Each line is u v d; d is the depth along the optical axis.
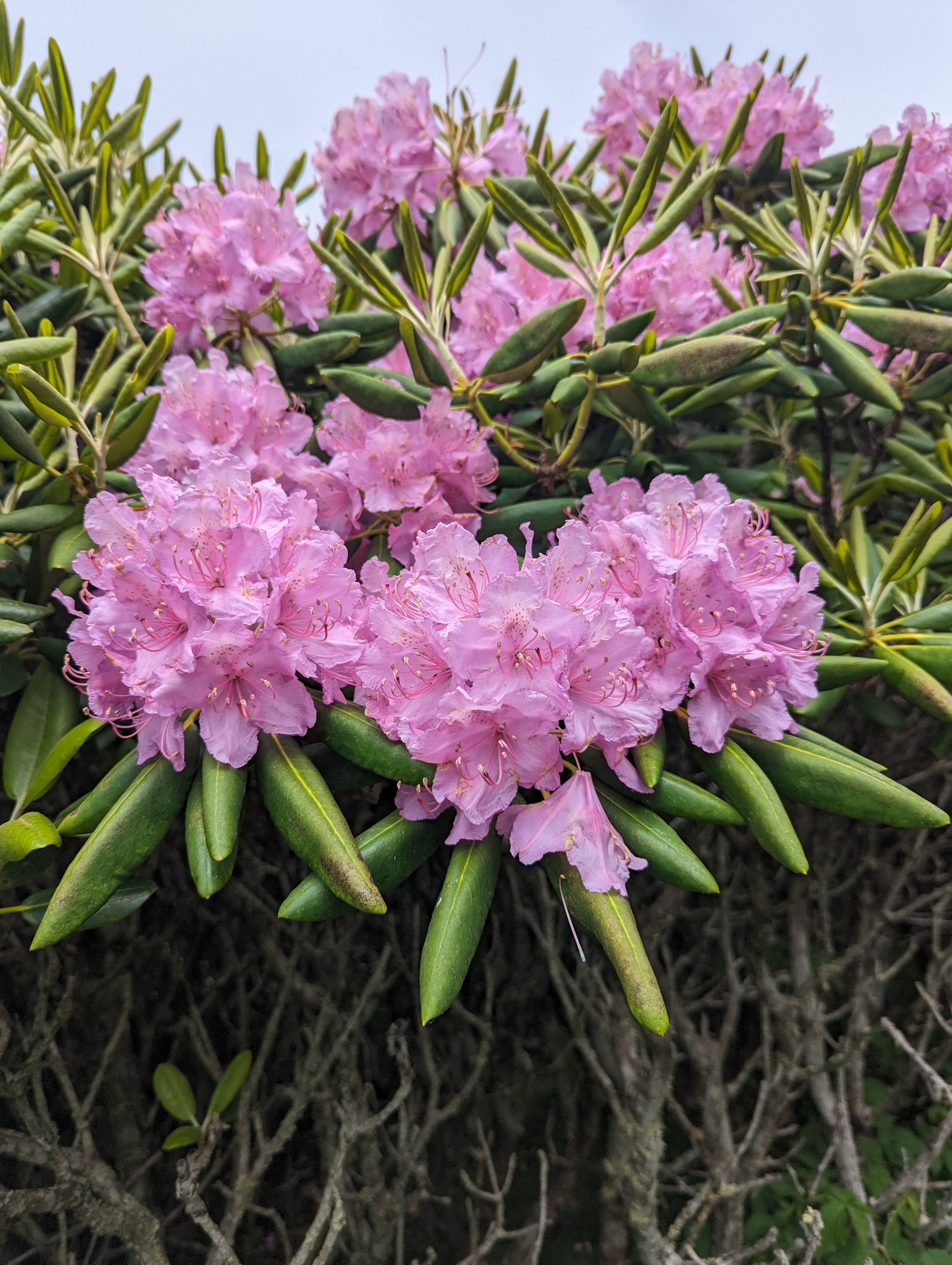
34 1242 0.76
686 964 0.91
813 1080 0.83
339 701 0.53
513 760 0.48
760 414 0.94
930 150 0.89
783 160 0.95
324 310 0.77
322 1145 0.84
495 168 0.87
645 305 0.73
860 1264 0.76
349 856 0.47
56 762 0.57
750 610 0.52
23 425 0.68
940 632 0.66
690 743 0.56
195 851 0.48
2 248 0.69
